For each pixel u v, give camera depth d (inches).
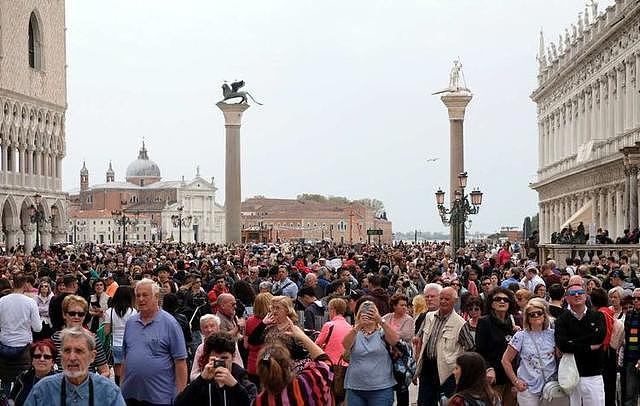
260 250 4741.6
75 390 692.7
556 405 956.0
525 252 4254.4
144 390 880.3
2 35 6038.4
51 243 6835.6
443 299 1047.6
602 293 1135.0
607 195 4603.8
